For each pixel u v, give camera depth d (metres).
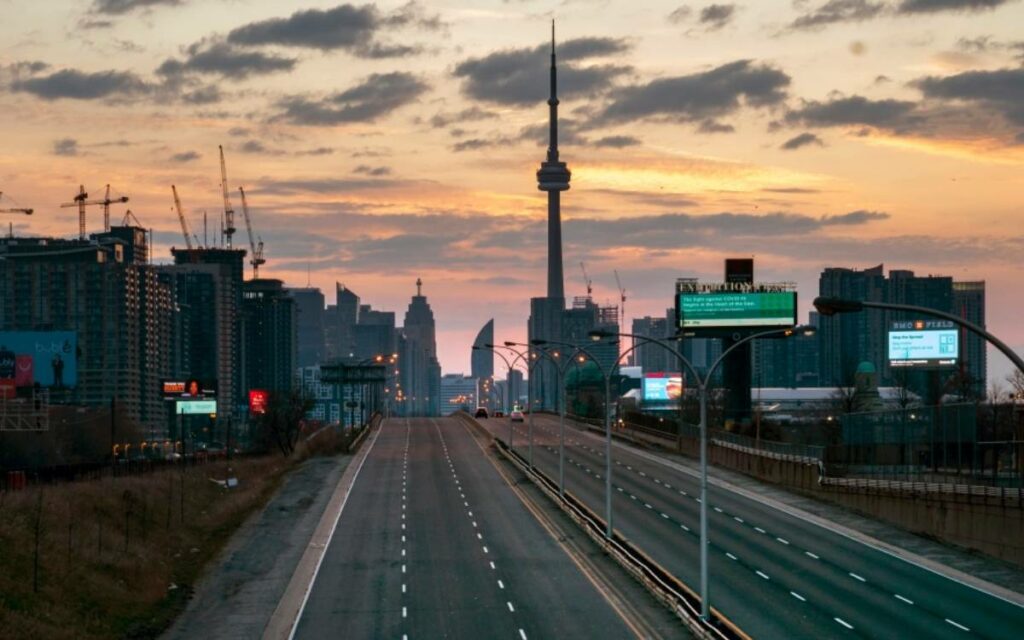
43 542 91.44
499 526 113.88
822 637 67.81
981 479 99.50
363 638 71.38
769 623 71.44
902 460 117.81
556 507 125.69
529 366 156.50
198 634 74.81
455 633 71.75
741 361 194.88
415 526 114.75
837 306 44.16
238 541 110.12
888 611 74.50
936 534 102.25
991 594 79.62
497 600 80.88
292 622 76.38
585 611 76.88
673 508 123.44
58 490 112.44
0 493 102.88
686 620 71.62
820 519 114.56
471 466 167.00
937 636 67.81
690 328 194.00
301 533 113.00
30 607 77.31
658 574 83.12
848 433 136.38
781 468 140.75
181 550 106.12
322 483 149.75
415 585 86.81
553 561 95.25
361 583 88.38
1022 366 41.78
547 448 190.50
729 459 161.12
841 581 84.56
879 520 113.12
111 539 100.88
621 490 138.38
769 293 194.38
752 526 111.00
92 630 76.00
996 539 92.69
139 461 161.12
